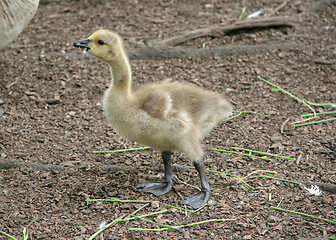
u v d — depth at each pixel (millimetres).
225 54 15133
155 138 9023
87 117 12336
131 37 16094
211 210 9031
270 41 15844
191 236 8375
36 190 9617
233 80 13852
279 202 9195
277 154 10742
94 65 14648
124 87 8977
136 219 8828
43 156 10742
